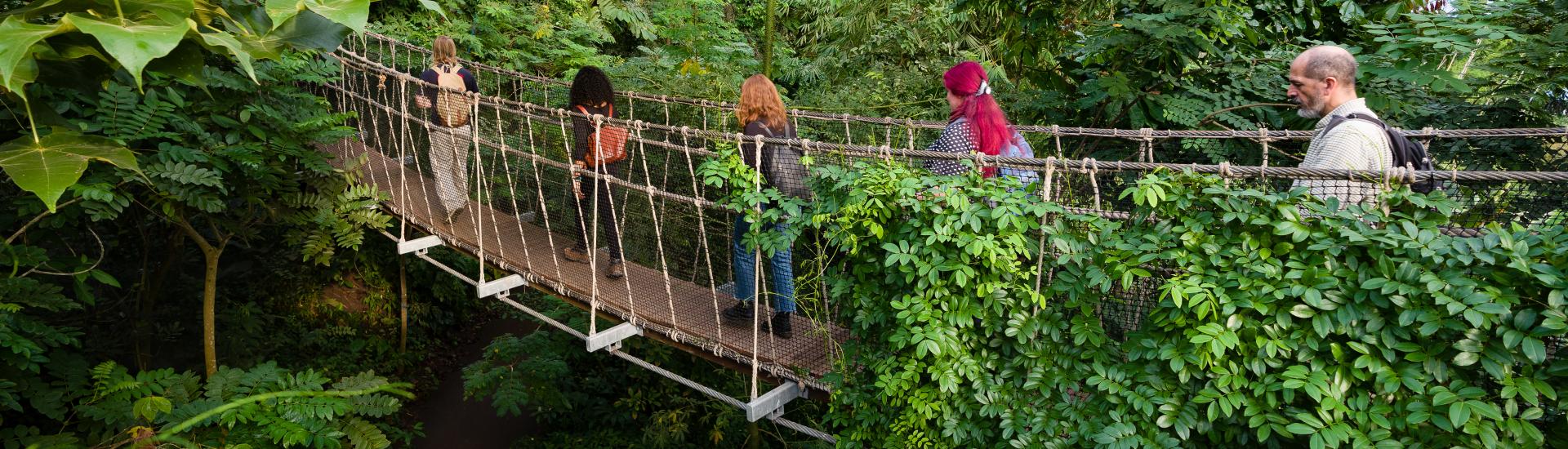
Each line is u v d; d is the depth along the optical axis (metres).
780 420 2.59
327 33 1.31
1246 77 3.76
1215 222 1.77
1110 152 3.94
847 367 2.39
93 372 2.78
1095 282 1.85
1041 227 1.93
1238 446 1.81
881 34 7.19
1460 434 1.53
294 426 2.60
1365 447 1.55
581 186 3.43
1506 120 3.22
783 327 2.78
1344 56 1.84
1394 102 3.21
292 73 3.65
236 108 3.47
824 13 8.60
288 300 5.71
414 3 7.24
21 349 2.44
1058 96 4.14
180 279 5.05
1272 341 1.66
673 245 3.34
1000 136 2.35
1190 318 1.76
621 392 5.41
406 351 6.12
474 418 5.67
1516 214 1.64
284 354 5.42
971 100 2.38
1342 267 1.62
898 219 2.15
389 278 6.31
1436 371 1.52
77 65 1.30
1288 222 1.65
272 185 3.64
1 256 2.63
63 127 1.24
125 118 2.87
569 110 3.17
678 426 4.75
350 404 2.88
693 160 3.43
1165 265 1.86
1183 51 3.47
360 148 4.80
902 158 2.39
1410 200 1.59
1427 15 2.91
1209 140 3.51
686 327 2.85
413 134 4.65
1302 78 1.91
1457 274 1.47
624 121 2.86
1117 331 1.98
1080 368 1.97
